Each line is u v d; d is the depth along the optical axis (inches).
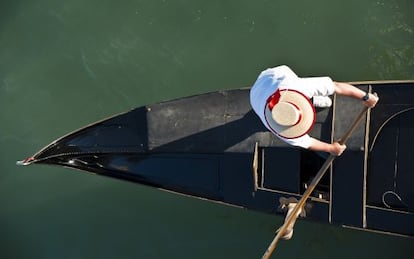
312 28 426.0
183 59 440.8
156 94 442.6
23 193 450.9
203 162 369.4
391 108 344.2
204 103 365.4
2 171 453.1
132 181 382.9
